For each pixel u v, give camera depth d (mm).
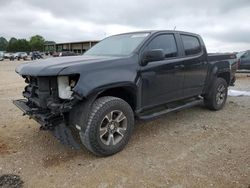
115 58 4098
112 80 3807
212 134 4855
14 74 17891
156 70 4539
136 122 5453
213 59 6137
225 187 3096
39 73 3580
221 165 3627
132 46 4551
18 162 3736
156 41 4738
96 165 3656
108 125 3865
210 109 6500
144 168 3564
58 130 3625
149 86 4465
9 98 8172
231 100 7832
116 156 3934
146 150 4137
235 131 5027
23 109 4137
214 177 3314
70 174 3426
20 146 4273
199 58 5629
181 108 5266
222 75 6777
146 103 4508
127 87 4102
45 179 3311
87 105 3670
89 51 5328
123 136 4059
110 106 3818
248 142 4469
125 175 3389
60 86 3631
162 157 3893
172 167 3584
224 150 4133
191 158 3855
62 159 3838
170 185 3156
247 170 3479
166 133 4895
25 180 3285
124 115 4031
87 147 3793
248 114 6219
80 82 3525
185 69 5203
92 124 3656
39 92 3783
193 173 3422
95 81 3635
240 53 17578
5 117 5891
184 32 5445
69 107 3502
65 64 3668
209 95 6250
